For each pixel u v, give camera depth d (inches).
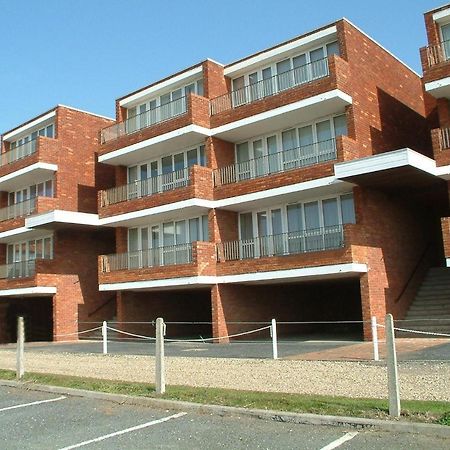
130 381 451.5
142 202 909.2
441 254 893.2
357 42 781.3
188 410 342.3
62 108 1096.8
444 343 588.1
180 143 906.1
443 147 681.0
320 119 791.7
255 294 863.1
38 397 417.4
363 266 685.9
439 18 729.0
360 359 490.3
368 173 660.1
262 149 860.0
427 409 291.6
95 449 268.4
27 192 1206.3
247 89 878.4
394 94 855.1
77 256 1070.4
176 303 1043.3
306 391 371.9
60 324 1018.7
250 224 863.7
